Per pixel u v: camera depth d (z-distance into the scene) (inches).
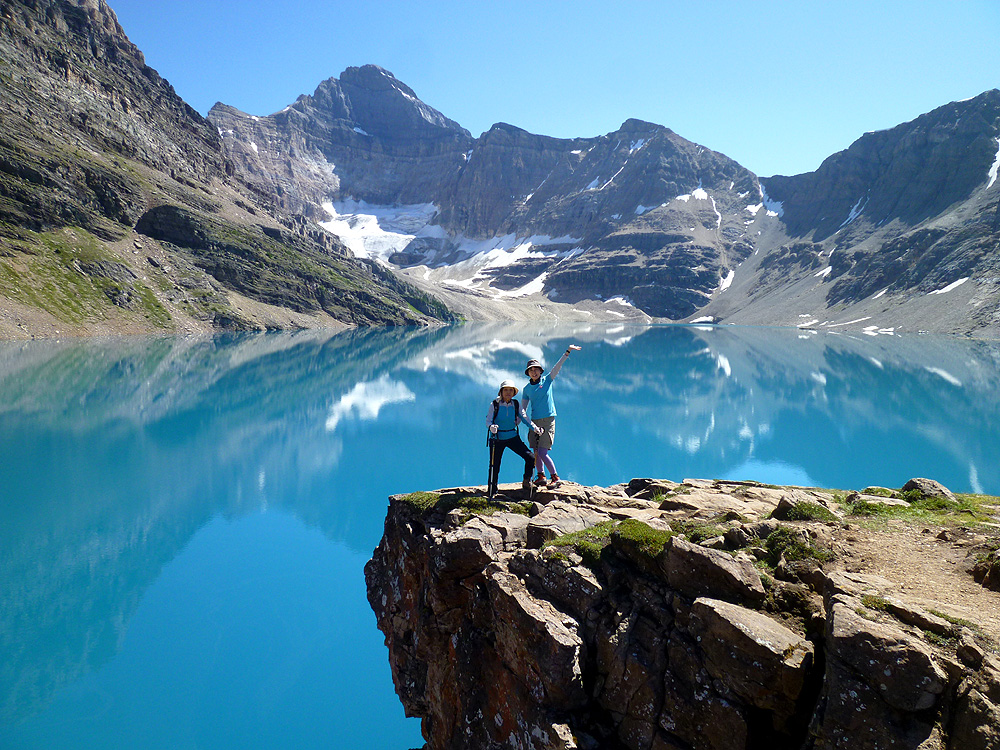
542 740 211.9
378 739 370.0
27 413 1263.5
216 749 357.1
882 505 274.1
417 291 6717.5
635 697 202.1
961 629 152.7
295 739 367.6
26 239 3260.3
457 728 282.8
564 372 2118.6
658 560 223.9
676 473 898.7
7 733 359.3
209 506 763.4
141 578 562.6
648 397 1594.5
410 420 1309.1
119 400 1448.1
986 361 2253.9
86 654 439.2
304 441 1114.7
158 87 6796.3
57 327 2859.3
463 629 289.1
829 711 150.4
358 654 451.5
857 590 178.4
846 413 1343.5
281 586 551.5
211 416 1316.4
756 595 195.8
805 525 243.3
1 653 439.5
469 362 2438.5
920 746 135.6
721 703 178.9
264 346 2992.1
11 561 592.4
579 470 920.9
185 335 3474.4
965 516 247.4
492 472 377.4
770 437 1129.4
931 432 1149.1
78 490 812.0
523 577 257.8
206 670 428.1
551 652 214.5
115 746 353.4
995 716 130.4
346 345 3191.4
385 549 427.5
